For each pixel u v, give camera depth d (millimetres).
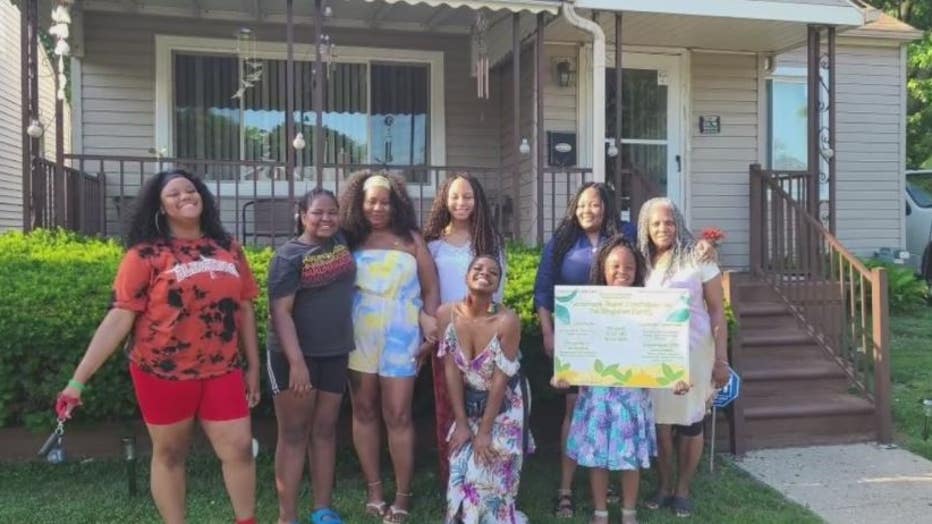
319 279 3697
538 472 4820
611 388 3883
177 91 8086
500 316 3682
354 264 3859
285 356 3684
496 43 8266
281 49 8211
